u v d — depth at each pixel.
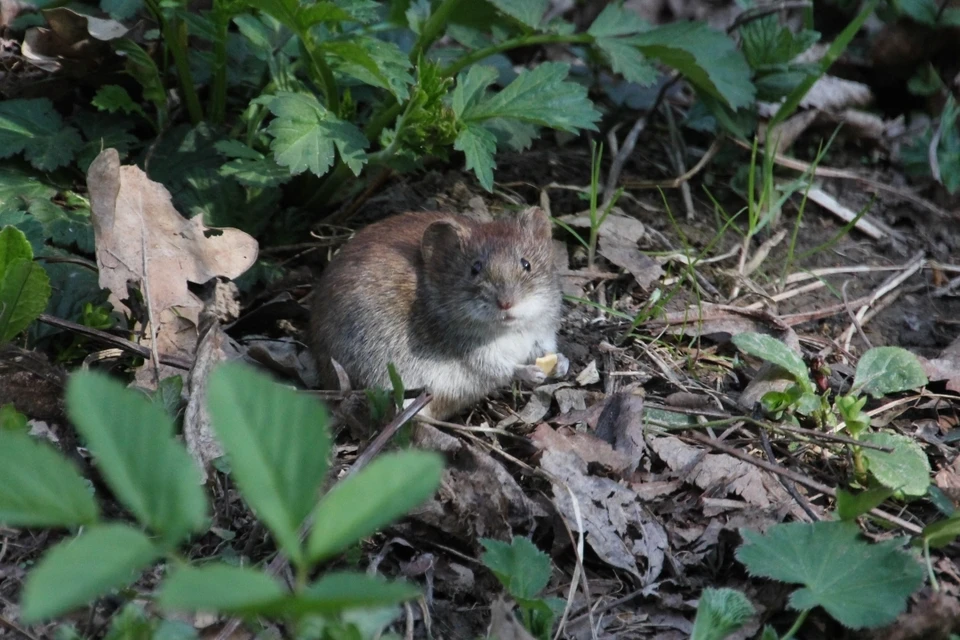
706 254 9.91
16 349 6.81
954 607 5.45
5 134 8.93
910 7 11.45
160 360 7.47
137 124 9.78
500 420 8.01
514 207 10.12
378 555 6.29
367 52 8.28
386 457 3.12
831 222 10.60
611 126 11.37
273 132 8.12
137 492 2.98
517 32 10.16
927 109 11.96
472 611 6.09
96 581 2.73
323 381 7.98
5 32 9.95
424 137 8.45
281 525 2.92
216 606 2.69
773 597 5.98
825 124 11.44
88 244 8.56
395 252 7.98
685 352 8.68
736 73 9.61
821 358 7.71
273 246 9.54
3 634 5.43
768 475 7.09
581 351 8.57
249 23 9.16
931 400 8.12
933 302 9.65
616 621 6.07
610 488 6.84
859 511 5.89
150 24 9.77
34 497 3.04
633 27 9.56
